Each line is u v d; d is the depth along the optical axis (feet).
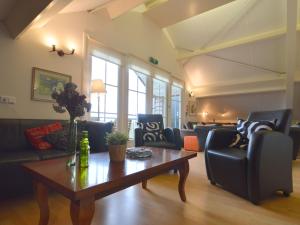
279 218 5.41
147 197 6.66
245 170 6.47
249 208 5.96
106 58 12.48
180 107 21.83
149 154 6.09
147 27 15.99
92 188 3.45
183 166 6.37
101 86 10.48
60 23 9.93
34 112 8.95
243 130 8.35
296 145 12.93
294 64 17.07
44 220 4.55
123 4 11.55
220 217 5.40
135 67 14.65
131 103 14.73
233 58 19.75
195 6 13.80
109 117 12.82
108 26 12.46
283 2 14.43
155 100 17.60
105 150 9.00
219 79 22.35
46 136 7.61
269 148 6.40
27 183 6.00
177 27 18.40
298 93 19.35
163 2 13.91
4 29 8.11
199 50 19.38
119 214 5.48
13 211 5.56
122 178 4.00
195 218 5.32
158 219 5.24
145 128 11.30
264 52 18.16
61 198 6.48
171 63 19.61
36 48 9.03
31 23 6.77
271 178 6.46
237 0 15.02
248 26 16.56
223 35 17.79
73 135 4.92
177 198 6.60
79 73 10.70
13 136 7.48
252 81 20.72
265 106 21.99
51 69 9.54
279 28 15.74
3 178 5.57
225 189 7.43
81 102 4.93
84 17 11.04
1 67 8.00
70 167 4.61
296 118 20.06
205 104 25.73
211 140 8.03
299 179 8.98
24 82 8.63
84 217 3.42
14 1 7.11
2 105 8.04
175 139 10.64
